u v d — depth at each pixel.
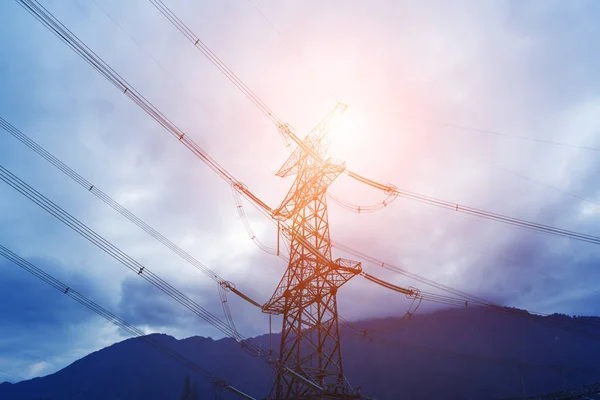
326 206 40.25
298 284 36.91
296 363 33.88
